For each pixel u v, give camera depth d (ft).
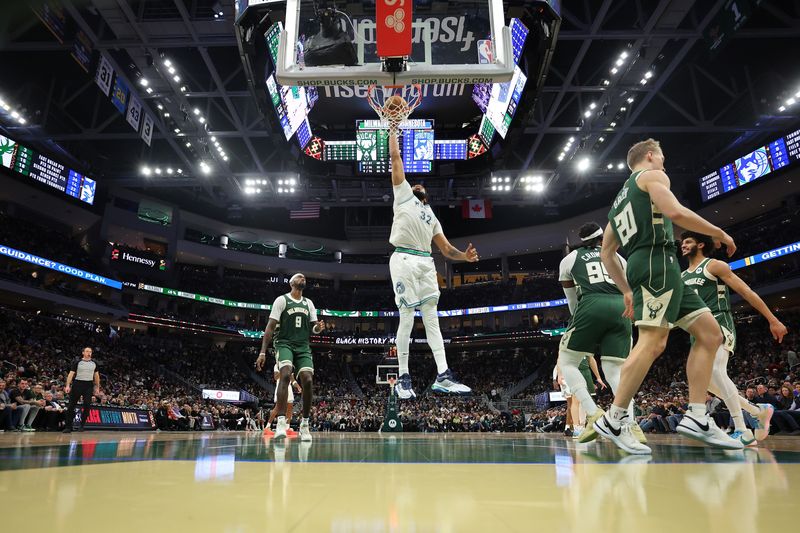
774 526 3.02
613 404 10.98
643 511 3.56
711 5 65.16
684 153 113.19
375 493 4.44
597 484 5.11
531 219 156.76
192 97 83.46
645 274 11.11
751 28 67.82
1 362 71.26
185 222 150.41
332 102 64.95
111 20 63.72
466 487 4.88
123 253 131.75
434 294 16.78
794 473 6.21
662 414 54.60
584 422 24.27
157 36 66.44
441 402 134.41
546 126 86.89
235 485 4.90
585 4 66.13
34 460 7.69
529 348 158.20
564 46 77.46
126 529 2.86
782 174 98.32
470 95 63.46
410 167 69.15
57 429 45.06
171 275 141.69
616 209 12.11
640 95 86.38
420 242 16.97
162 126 91.15
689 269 17.83
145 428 61.16
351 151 68.28
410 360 161.58
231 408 112.78
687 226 10.49
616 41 75.20
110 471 6.07
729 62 83.97
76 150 114.42
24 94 91.50
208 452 10.31
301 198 114.01
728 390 15.90
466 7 21.43
